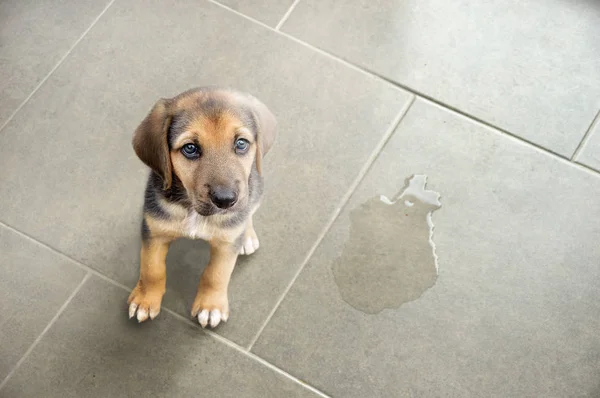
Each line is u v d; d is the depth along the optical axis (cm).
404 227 139
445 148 143
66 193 139
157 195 122
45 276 134
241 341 132
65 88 145
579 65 149
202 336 132
